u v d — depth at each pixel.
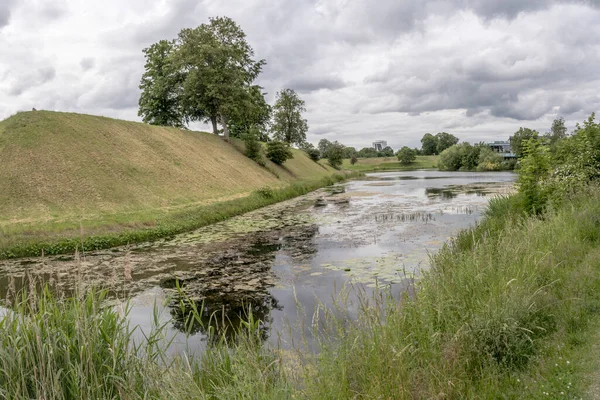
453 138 175.75
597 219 9.34
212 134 49.38
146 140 34.38
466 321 4.92
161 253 14.05
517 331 4.59
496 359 4.30
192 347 6.65
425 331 4.68
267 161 53.31
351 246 14.06
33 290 4.55
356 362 4.10
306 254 13.19
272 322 7.57
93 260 13.15
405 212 22.02
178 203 25.58
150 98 50.28
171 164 32.22
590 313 5.09
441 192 33.91
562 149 15.91
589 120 15.66
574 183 12.81
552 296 5.54
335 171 78.94
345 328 5.55
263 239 16.11
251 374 4.38
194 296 9.38
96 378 3.91
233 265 12.13
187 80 44.03
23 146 24.36
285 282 10.12
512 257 6.59
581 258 7.07
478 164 86.50
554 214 9.72
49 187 21.56
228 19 48.66
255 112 51.81
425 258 11.56
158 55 50.12
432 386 3.63
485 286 5.79
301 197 34.53
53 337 4.19
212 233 17.81
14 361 3.91
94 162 25.88
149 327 7.55
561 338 4.57
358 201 29.41
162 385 4.23
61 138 26.66
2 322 4.26
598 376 3.75
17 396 3.68
